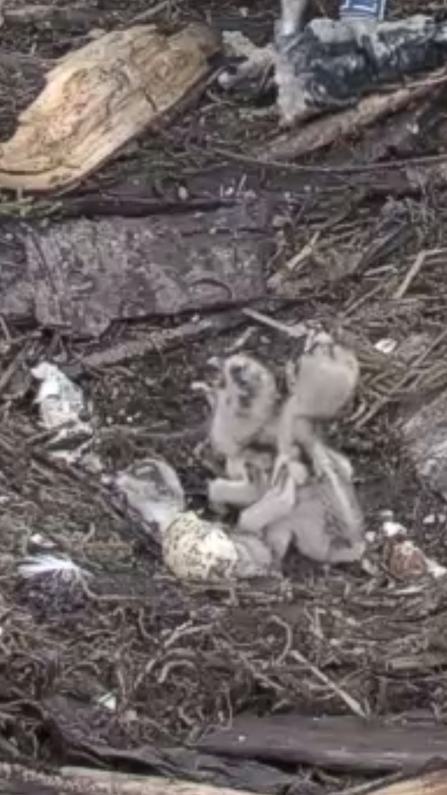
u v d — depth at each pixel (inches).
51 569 275.4
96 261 337.4
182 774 238.7
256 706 255.4
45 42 412.5
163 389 323.6
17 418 315.6
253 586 276.4
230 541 280.1
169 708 253.0
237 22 414.0
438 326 334.6
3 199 350.9
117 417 317.7
